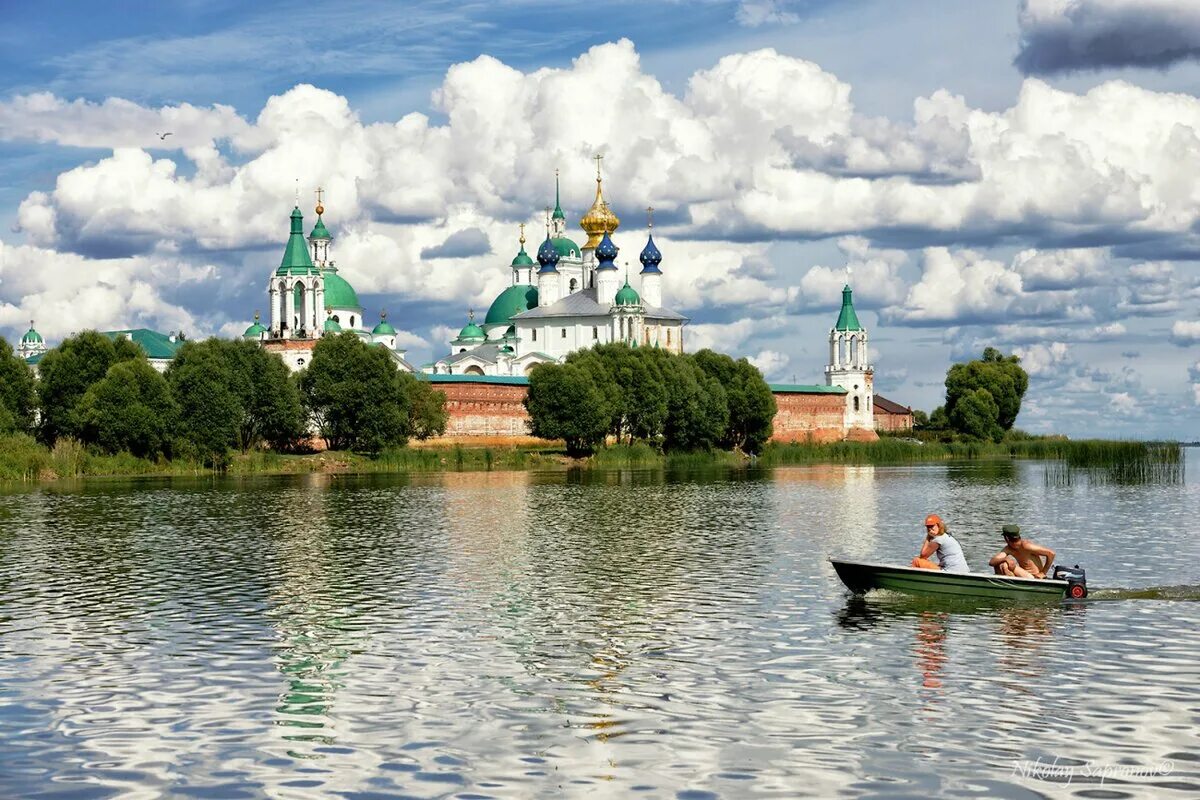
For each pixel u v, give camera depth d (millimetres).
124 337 151875
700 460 189000
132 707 30844
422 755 27203
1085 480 126375
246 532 71625
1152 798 24625
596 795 24828
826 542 66750
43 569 54875
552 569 54969
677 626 40906
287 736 28516
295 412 165875
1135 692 32031
